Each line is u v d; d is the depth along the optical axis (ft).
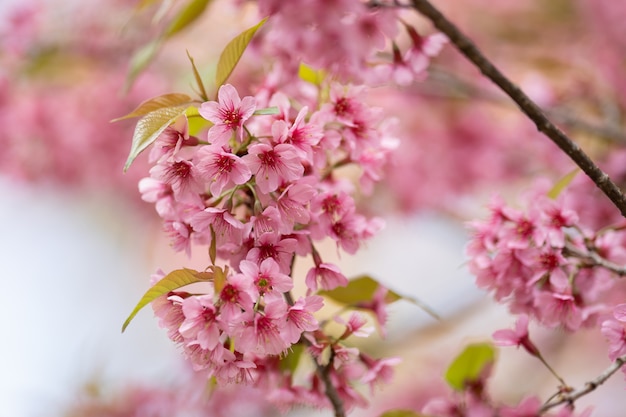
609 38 6.84
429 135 7.37
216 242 4.17
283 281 4.13
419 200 7.35
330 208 4.29
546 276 4.46
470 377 4.73
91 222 9.16
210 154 4.15
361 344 6.46
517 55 7.23
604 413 7.55
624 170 5.43
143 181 4.30
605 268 4.48
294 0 4.49
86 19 7.14
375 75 4.56
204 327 4.10
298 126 4.19
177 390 5.96
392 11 4.54
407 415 4.66
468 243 4.51
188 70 5.30
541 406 4.51
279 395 4.41
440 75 6.13
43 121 7.09
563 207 4.43
